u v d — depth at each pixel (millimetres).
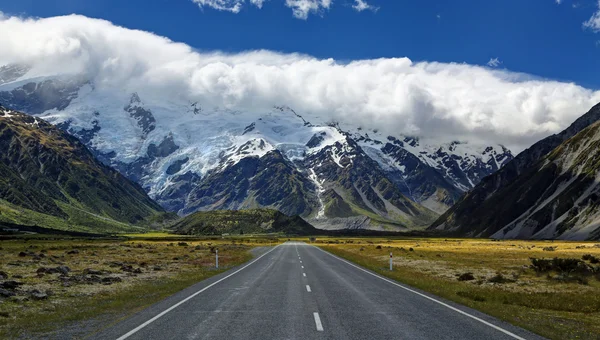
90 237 175000
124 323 15070
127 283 28531
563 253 80062
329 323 15242
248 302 19984
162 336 13156
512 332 14195
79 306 19156
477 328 14734
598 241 167625
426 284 28109
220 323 15133
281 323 15188
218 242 138750
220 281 29281
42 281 28453
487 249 100938
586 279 34250
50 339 12711
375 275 34656
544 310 20312
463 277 34500
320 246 110438
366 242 159000
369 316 16656
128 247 90375
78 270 37406
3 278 29266
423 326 14930
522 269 42000
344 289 25109
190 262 49406
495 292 25000
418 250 92062
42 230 194625
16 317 16656
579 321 17500
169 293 23422
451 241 187500
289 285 26938
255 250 83000
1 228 176375
